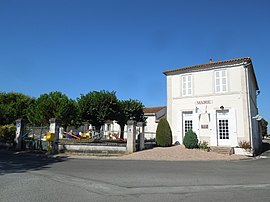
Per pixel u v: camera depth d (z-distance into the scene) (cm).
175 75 2066
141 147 1647
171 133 1844
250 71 1964
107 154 1542
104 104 2358
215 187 656
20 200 499
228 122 1783
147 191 600
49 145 1602
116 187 636
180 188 639
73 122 2311
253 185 686
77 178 746
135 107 2848
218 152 1652
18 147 1775
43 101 2170
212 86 1873
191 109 1939
